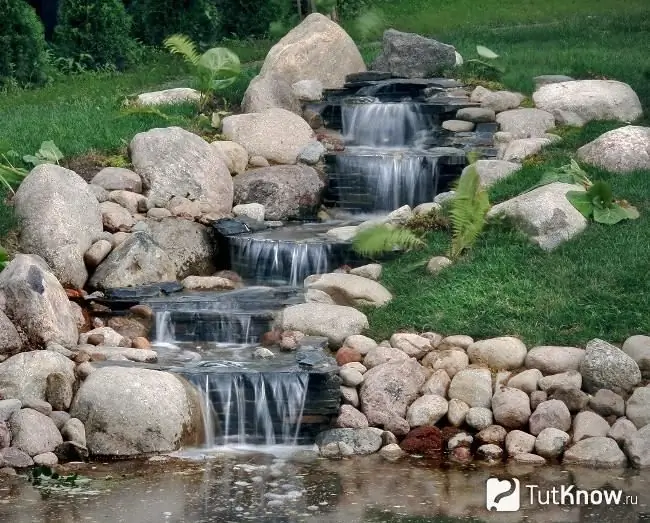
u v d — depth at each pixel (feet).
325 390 33.86
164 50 77.36
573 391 33.78
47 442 31.68
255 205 46.98
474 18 86.63
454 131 52.29
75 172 45.57
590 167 46.52
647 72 58.39
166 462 31.45
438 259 41.19
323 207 49.14
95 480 29.78
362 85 57.16
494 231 42.27
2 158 46.26
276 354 36.55
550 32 72.23
